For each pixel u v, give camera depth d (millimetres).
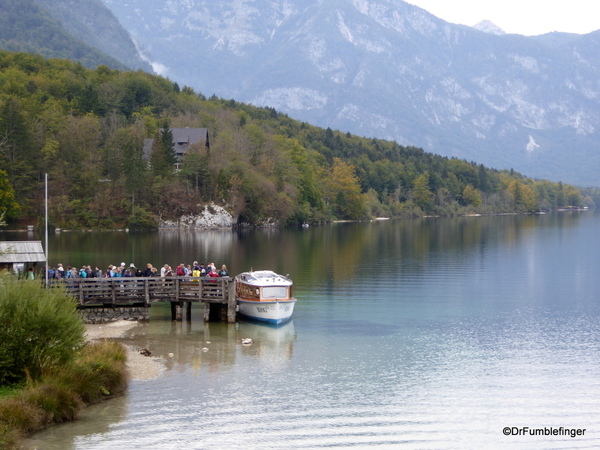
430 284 71688
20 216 142125
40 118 168125
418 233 156000
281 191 180250
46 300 30484
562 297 64000
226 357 39719
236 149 183750
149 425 28594
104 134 176500
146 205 158625
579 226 191375
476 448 27719
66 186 155125
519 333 47781
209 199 167625
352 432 28828
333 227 182375
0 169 129500
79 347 32281
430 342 44719
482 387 35031
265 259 92375
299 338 45312
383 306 58156
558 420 30688
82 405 29859
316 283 71250
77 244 113125
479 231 165500
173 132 192625
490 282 73688
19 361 29641
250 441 27578
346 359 39938
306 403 32000
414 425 29766
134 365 37031
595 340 45750
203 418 29641
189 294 49625
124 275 52938
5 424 25781
